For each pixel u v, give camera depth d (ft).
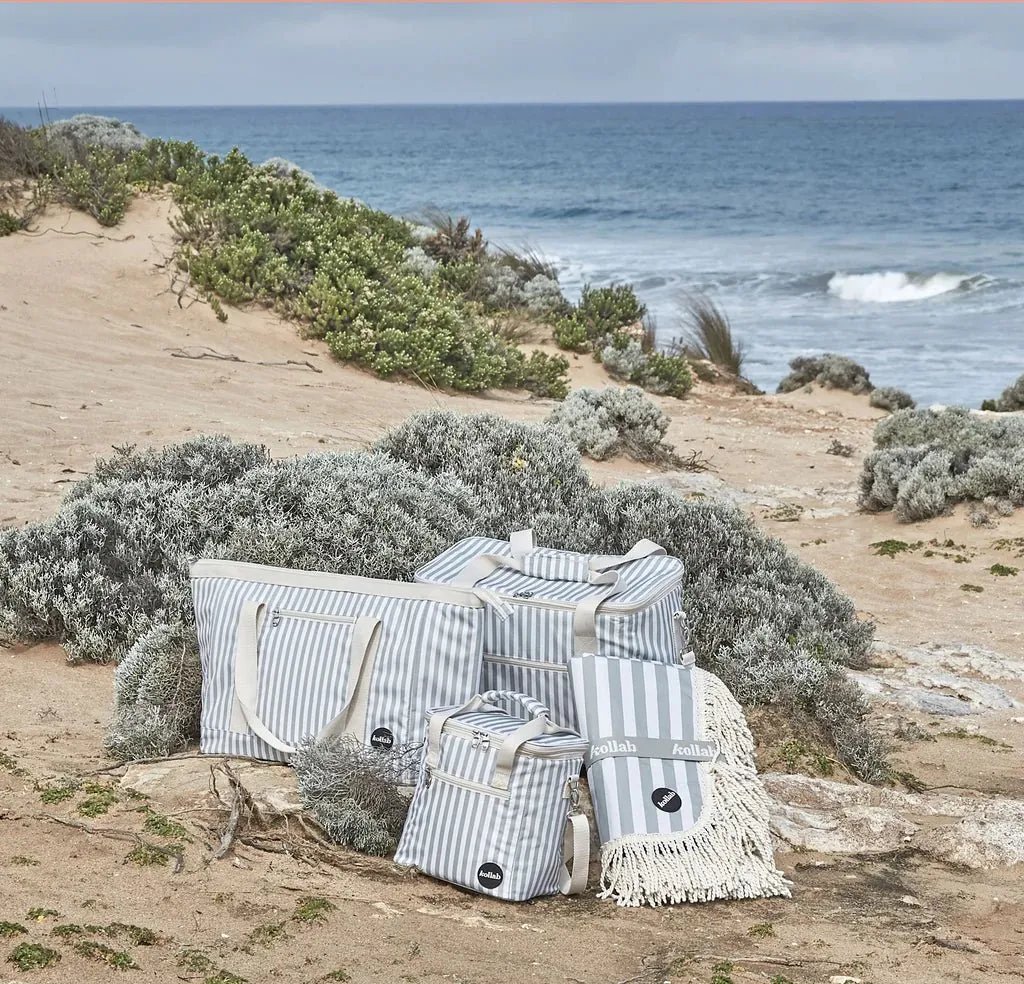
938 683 22.17
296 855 12.53
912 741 19.07
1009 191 250.16
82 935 9.93
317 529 20.02
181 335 50.03
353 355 51.96
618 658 14.24
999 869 13.82
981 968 10.90
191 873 11.66
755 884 12.68
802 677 17.95
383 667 14.12
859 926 11.93
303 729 14.52
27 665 19.03
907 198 238.48
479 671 14.11
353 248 58.29
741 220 201.77
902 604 28.40
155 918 10.59
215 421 37.40
